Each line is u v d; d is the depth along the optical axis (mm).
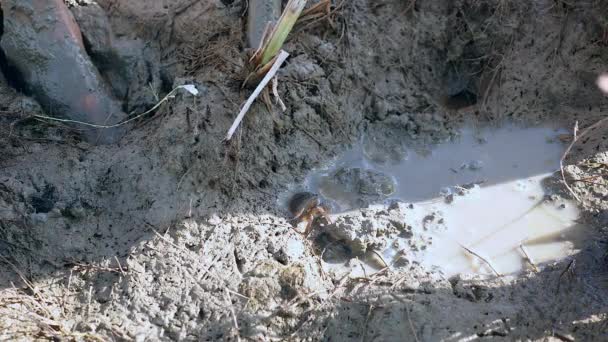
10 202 1252
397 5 1499
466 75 1521
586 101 1474
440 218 1332
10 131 1323
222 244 1238
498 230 1318
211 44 1445
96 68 1402
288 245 1249
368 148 1424
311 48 1437
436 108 1476
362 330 1150
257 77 1341
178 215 1261
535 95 1482
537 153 1430
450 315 1161
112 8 1468
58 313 1156
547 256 1273
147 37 1465
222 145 1315
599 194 1350
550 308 1184
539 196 1365
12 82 1379
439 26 1495
